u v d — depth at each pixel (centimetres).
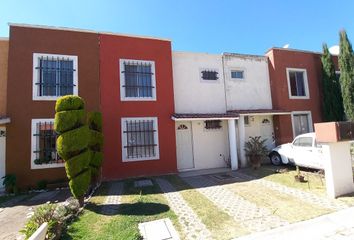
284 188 773
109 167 1077
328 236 442
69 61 1085
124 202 706
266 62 1508
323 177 866
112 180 1065
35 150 983
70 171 655
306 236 448
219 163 1316
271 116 1471
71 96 677
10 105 977
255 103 1436
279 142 1413
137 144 1142
